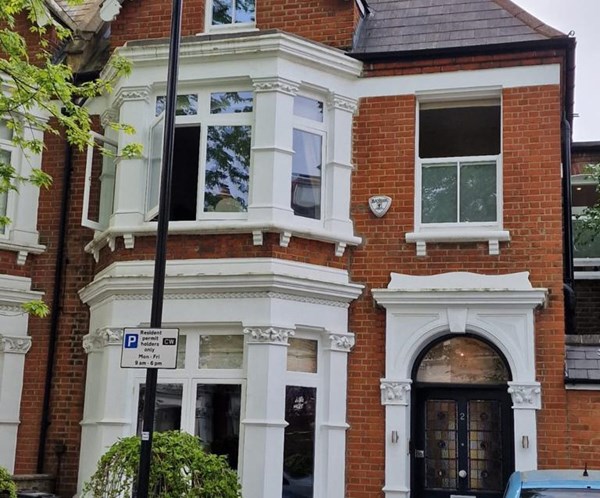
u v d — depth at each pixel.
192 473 7.66
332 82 11.80
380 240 11.52
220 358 10.99
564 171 13.53
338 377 11.12
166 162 7.67
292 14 12.23
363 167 11.80
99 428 10.94
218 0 12.58
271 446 10.35
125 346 7.27
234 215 11.23
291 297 10.89
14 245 12.30
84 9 14.46
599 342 10.96
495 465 10.88
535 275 10.99
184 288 10.94
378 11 12.90
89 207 12.48
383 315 11.32
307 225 11.34
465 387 11.09
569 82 12.55
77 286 12.45
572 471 7.13
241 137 11.48
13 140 9.48
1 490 8.73
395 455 10.85
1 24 12.87
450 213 11.64
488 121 12.22
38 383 12.21
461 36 11.96
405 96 11.84
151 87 11.80
